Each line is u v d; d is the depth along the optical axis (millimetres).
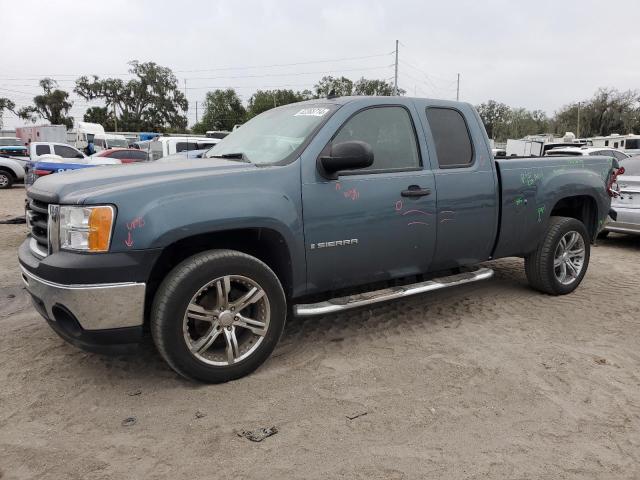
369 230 3908
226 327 3389
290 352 3965
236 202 3312
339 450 2752
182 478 2533
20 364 3725
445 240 4367
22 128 36312
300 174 3613
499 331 4426
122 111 92875
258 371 3635
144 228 3049
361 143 3504
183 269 3193
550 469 2623
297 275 3684
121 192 3072
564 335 4355
